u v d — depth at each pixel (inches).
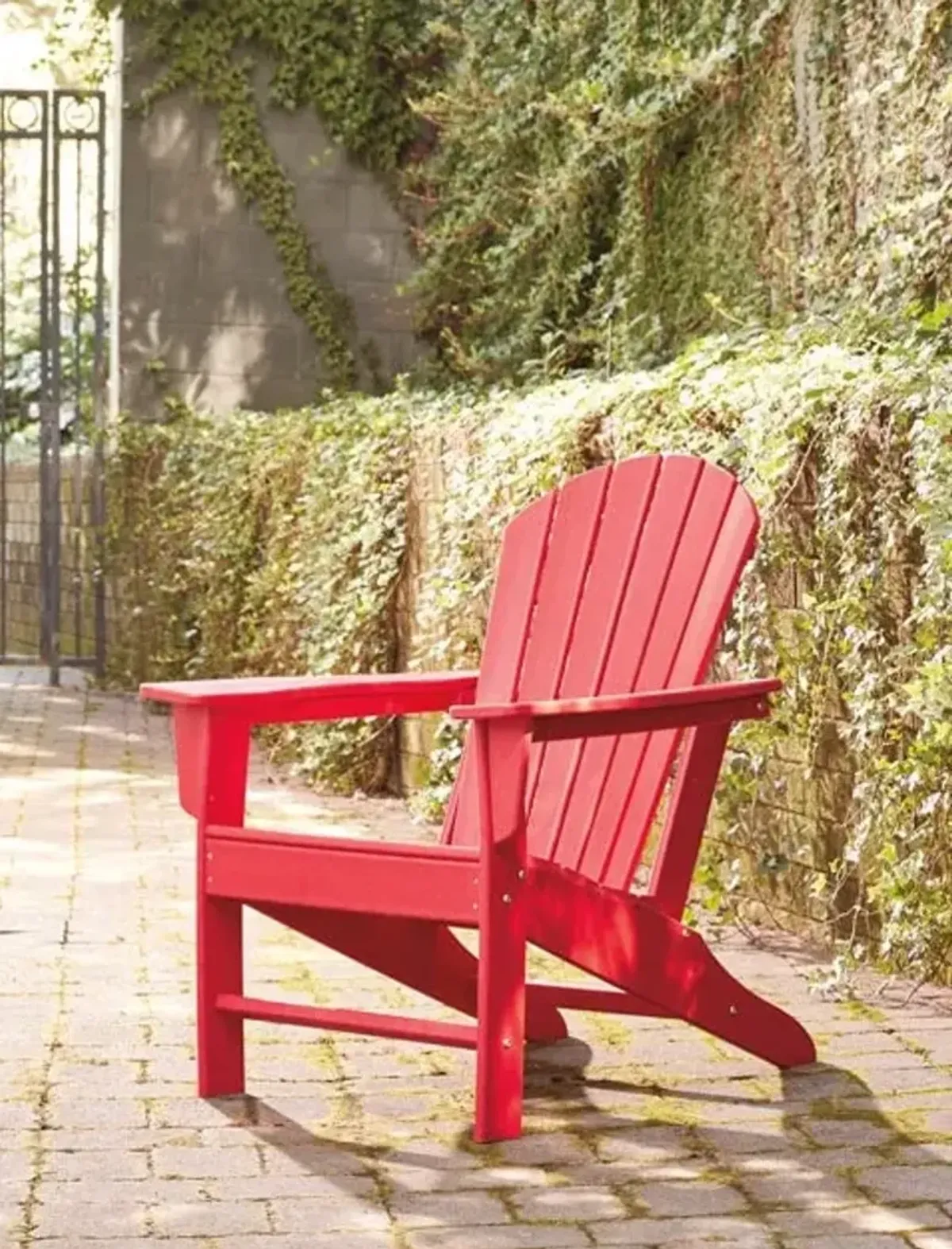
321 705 166.4
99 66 633.6
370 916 163.9
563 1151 143.1
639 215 465.1
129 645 545.6
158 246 593.3
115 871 264.4
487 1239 123.9
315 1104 155.7
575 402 264.2
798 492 216.2
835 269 367.2
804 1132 147.6
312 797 350.0
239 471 463.8
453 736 305.6
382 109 597.6
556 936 150.9
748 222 426.0
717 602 165.2
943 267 299.9
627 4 463.8
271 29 591.5
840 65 379.6
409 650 348.8
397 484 349.1
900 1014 185.8
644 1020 184.5
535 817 177.2
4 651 562.6
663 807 251.6
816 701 211.8
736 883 223.6
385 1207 130.5
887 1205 130.3
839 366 211.2
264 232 597.6
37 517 660.1
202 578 482.9
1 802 329.7
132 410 593.9
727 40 423.5
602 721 149.9
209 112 593.6
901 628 198.7
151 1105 154.8
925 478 187.5
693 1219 127.7
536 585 181.3
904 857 198.4
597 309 492.7
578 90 479.2
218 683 166.1
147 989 196.1
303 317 599.2
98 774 370.9
